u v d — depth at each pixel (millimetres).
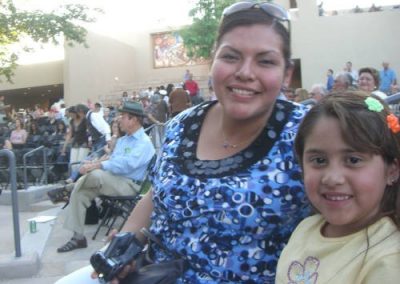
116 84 29797
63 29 16312
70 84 27266
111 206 5941
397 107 2779
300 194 1735
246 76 1770
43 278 4754
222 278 1770
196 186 1822
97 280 1982
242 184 1752
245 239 1747
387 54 24672
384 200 1484
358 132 1402
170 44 30797
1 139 13008
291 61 1888
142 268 1849
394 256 1347
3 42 16656
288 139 1796
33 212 8703
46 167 10344
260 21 1796
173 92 7672
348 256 1437
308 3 25141
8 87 32625
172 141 2072
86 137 9883
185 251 1832
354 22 24812
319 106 1499
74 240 5602
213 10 22438
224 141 1900
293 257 1588
